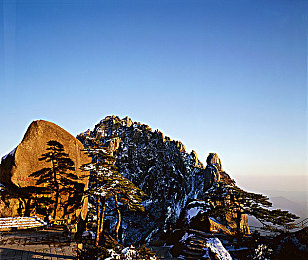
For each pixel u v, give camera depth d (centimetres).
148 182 10175
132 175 10538
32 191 2689
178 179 10238
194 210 4928
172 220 8094
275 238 3466
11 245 1767
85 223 3120
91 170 2541
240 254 3231
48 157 2862
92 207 4375
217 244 3272
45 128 2905
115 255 1756
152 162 11000
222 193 4516
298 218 3562
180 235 3647
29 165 2719
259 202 4025
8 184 2661
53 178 2850
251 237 3644
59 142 2961
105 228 4444
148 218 8175
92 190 2388
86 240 2475
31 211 2630
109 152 2730
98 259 1694
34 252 1675
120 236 6519
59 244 1875
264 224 3784
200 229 4122
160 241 3866
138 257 1859
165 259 2942
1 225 2153
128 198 2759
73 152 3052
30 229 2233
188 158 11500
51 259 1588
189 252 3066
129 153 11275
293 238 3262
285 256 2892
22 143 2720
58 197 2844
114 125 12825
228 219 4797
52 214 2744
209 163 9200
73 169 2964
